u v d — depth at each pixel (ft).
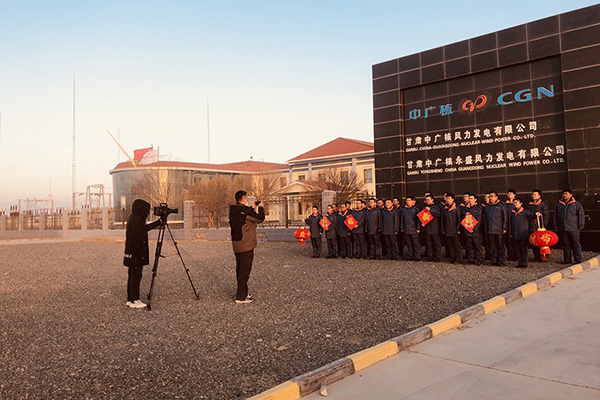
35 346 16.96
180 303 24.20
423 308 21.29
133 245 23.65
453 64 48.32
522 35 44.37
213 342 16.89
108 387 12.76
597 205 39.73
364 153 147.13
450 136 48.67
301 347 15.99
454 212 37.24
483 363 13.85
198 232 81.41
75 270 40.27
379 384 12.58
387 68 53.01
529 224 36.17
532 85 44.01
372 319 19.56
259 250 54.70
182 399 11.85
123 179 176.35
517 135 44.55
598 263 34.65
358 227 42.68
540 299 22.62
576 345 15.16
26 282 33.58
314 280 30.48
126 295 27.12
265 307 22.58
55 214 107.55
